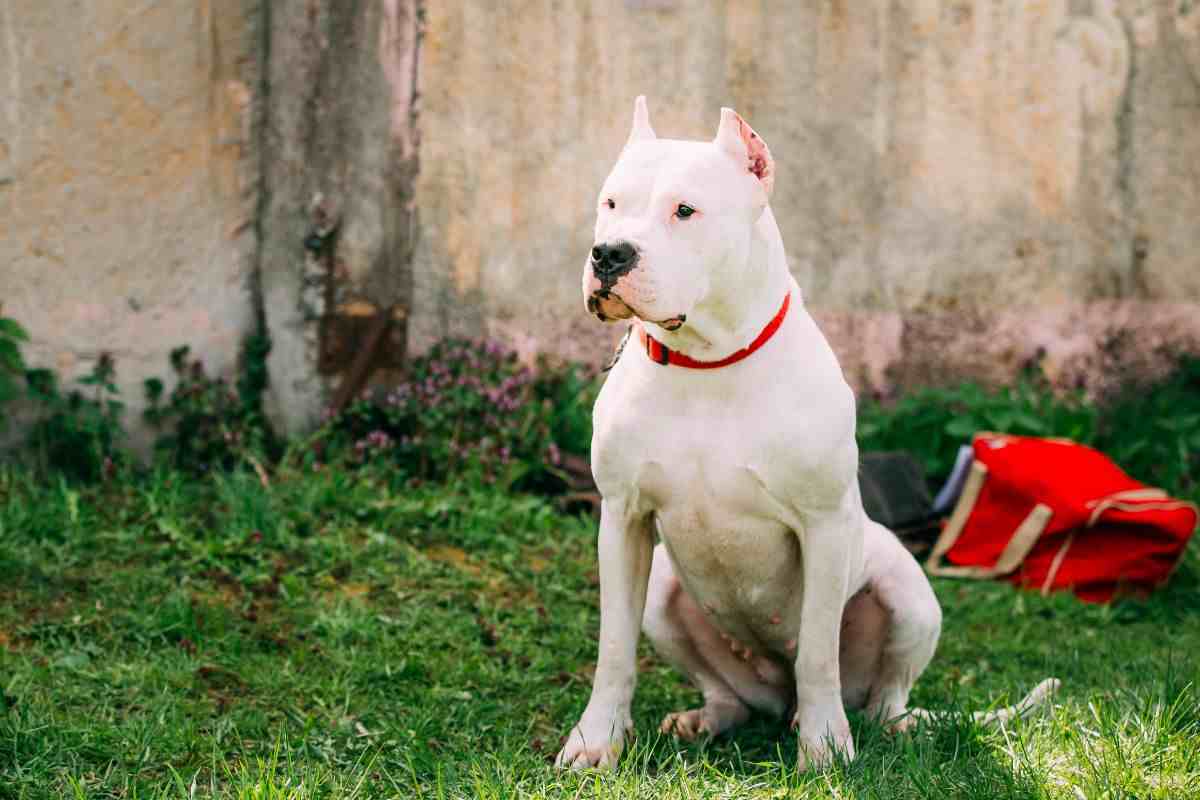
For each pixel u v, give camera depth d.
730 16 7.07
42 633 4.27
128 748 3.44
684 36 7.02
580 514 6.20
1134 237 7.58
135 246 6.27
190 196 6.39
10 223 5.98
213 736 3.58
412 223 6.76
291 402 6.64
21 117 5.95
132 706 3.80
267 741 3.62
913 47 7.30
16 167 5.97
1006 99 7.40
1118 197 7.55
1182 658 4.69
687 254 3.11
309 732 3.66
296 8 6.51
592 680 4.32
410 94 6.70
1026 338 7.52
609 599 3.50
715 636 3.88
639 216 3.13
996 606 5.54
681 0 6.99
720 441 3.32
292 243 6.62
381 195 6.70
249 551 5.08
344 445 6.52
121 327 6.25
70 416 6.01
